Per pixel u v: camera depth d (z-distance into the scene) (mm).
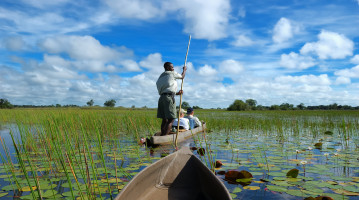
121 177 2760
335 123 10055
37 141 5148
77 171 3020
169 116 5590
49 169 3127
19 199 2105
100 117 7988
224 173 2896
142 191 1903
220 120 11531
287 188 2307
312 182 2486
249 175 2635
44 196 2172
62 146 4352
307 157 3799
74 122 5512
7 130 7789
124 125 8531
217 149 4566
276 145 5059
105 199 2100
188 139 6066
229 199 1600
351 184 2447
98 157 3734
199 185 2135
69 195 2188
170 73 5605
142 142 5293
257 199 2043
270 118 13680
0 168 3178
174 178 2152
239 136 6680
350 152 4211
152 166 2023
